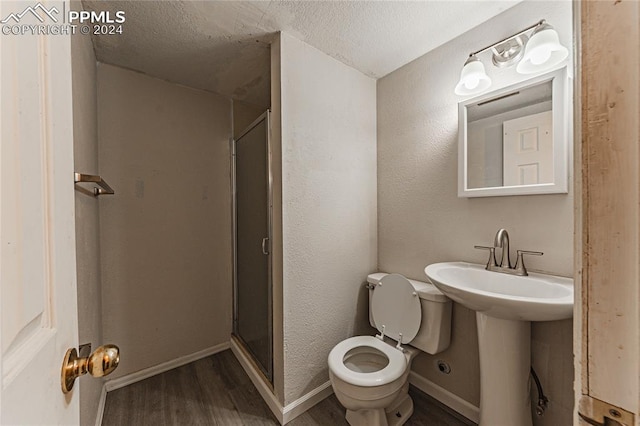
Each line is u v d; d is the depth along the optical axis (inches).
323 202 65.1
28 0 14.9
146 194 74.8
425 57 65.6
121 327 70.7
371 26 55.9
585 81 11.7
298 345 60.2
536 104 47.8
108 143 68.7
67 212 19.6
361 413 54.2
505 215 52.4
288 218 58.7
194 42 60.3
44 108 16.8
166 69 71.9
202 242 84.8
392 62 69.2
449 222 61.6
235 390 67.7
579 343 12.1
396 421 55.5
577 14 12.4
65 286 18.9
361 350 61.2
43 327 16.2
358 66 70.7
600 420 11.3
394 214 73.5
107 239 68.8
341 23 54.9
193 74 74.7
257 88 83.2
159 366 75.9
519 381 45.3
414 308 59.4
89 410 49.9
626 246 10.6
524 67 49.0
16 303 13.4
